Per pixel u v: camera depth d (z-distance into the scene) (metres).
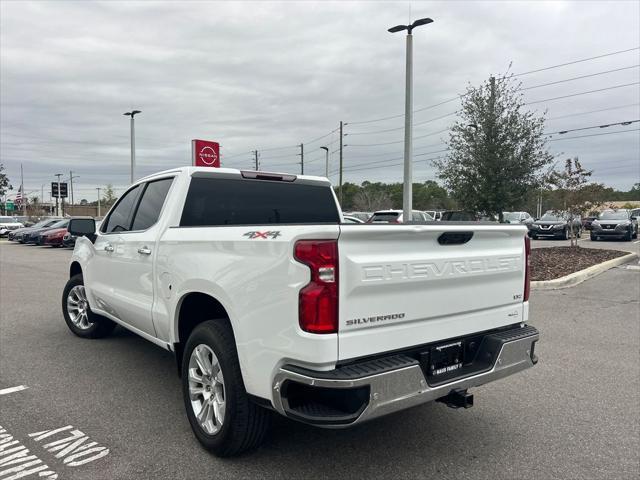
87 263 6.00
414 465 3.40
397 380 2.85
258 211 4.82
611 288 11.00
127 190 5.42
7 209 79.94
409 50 16.28
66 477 3.20
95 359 5.64
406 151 16.42
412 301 3.11
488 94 14.87
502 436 3.86
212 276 3.39
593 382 5.09
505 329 3.83
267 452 3.56
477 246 3.54
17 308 8.66
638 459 3.52
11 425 3.95
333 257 2.75
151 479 3.19
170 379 5.02
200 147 14.96
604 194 16.83
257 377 3.04
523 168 14.38
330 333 2.75
